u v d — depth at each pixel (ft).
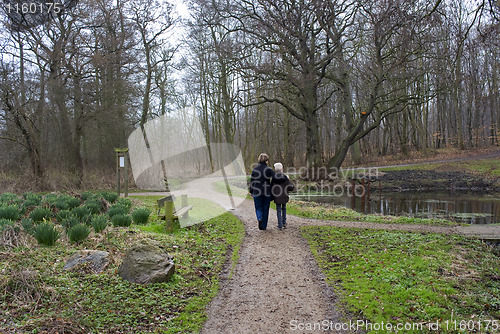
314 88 84.89
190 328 13.43
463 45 33.91
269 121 128.88
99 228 23.15
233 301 16.07
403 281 18.75
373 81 78.74
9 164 71.31
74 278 16.42
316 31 79.87
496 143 133.18
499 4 27.96
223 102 101.45
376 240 27.58
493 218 47.52
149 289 16.30
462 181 90.99
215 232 28.78
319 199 70.38
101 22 69.41
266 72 75.31
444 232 31.73
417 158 120.98
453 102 142.10
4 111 63.10
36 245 20.12
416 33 45.34
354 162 126.31
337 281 18.69
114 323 13.16
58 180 65.36
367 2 67.77
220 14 77.66
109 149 80.02
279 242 26.48
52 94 66.39
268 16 71.92
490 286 19.13
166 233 26.58
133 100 80.94
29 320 12.39
